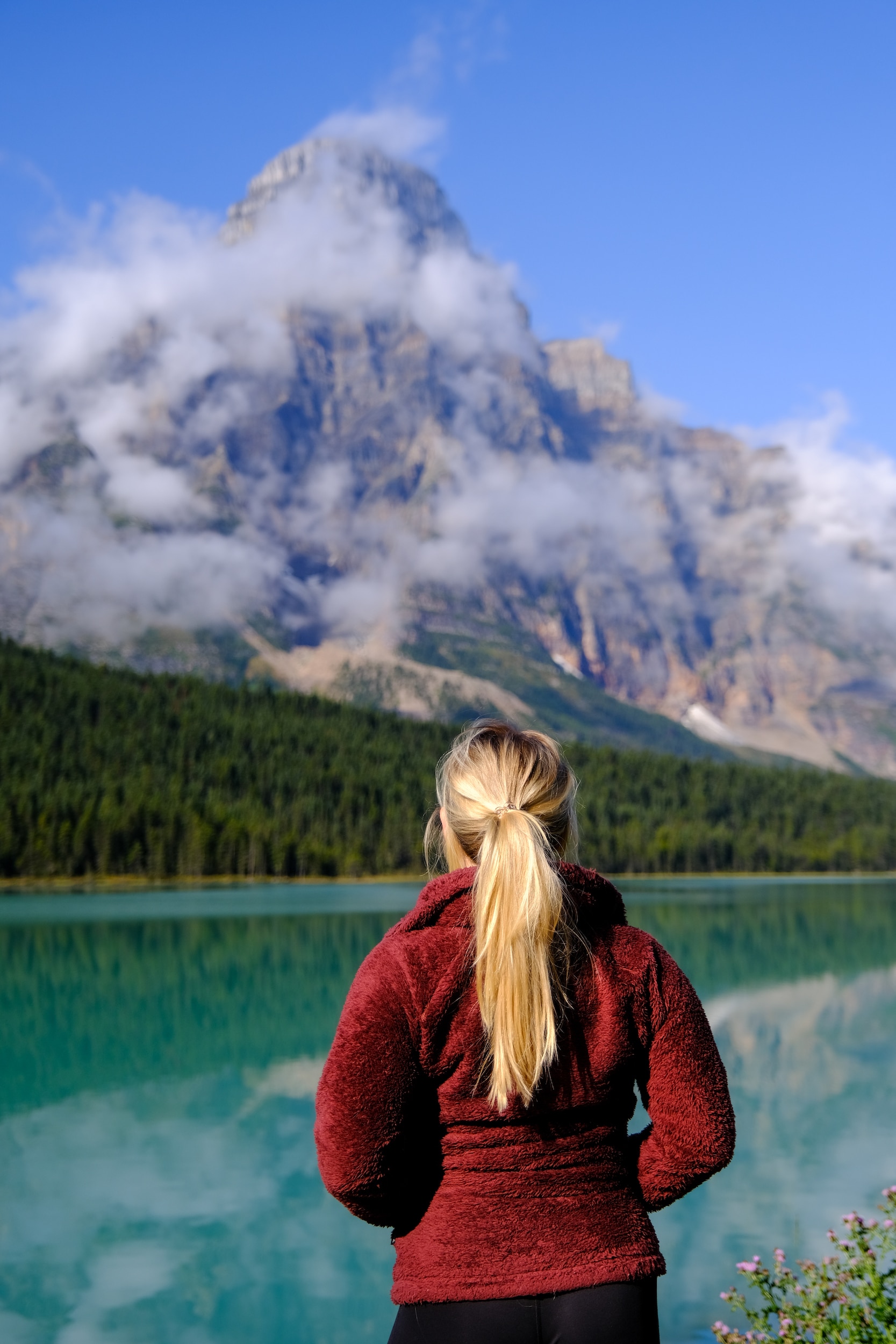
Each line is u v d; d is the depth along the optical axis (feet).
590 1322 6.73
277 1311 35.27
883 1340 15.97
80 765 447.42
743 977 122.31
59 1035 86.58
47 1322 34.58
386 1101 6.97
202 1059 77.10
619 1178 7.25
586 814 501.97
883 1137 53.88
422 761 568.41
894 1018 93.71
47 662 577.84
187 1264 39.37
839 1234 39.29
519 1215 6.92
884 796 625.41
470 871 7.42
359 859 409.28
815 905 266.57
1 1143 55.67
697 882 435.53
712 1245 38.52
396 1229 7.34
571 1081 7.13
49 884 352.69
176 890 330.34
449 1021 7.05
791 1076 69.62
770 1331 18.67
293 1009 99.19
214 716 560.61
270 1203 46.21
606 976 7.36
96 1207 45.62
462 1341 6.73
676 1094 7.46
